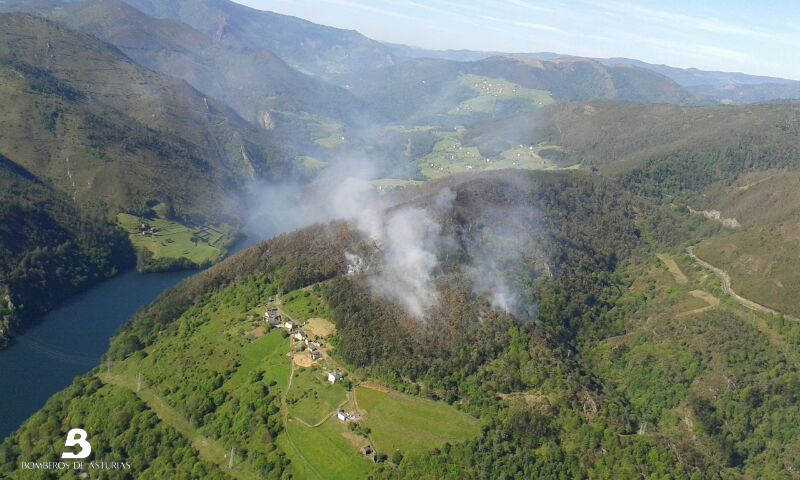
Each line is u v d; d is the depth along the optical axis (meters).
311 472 173.00
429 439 179.62
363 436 182.00
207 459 186.00
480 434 180.25
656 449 179.62
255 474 177.12
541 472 170.00
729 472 183.50
